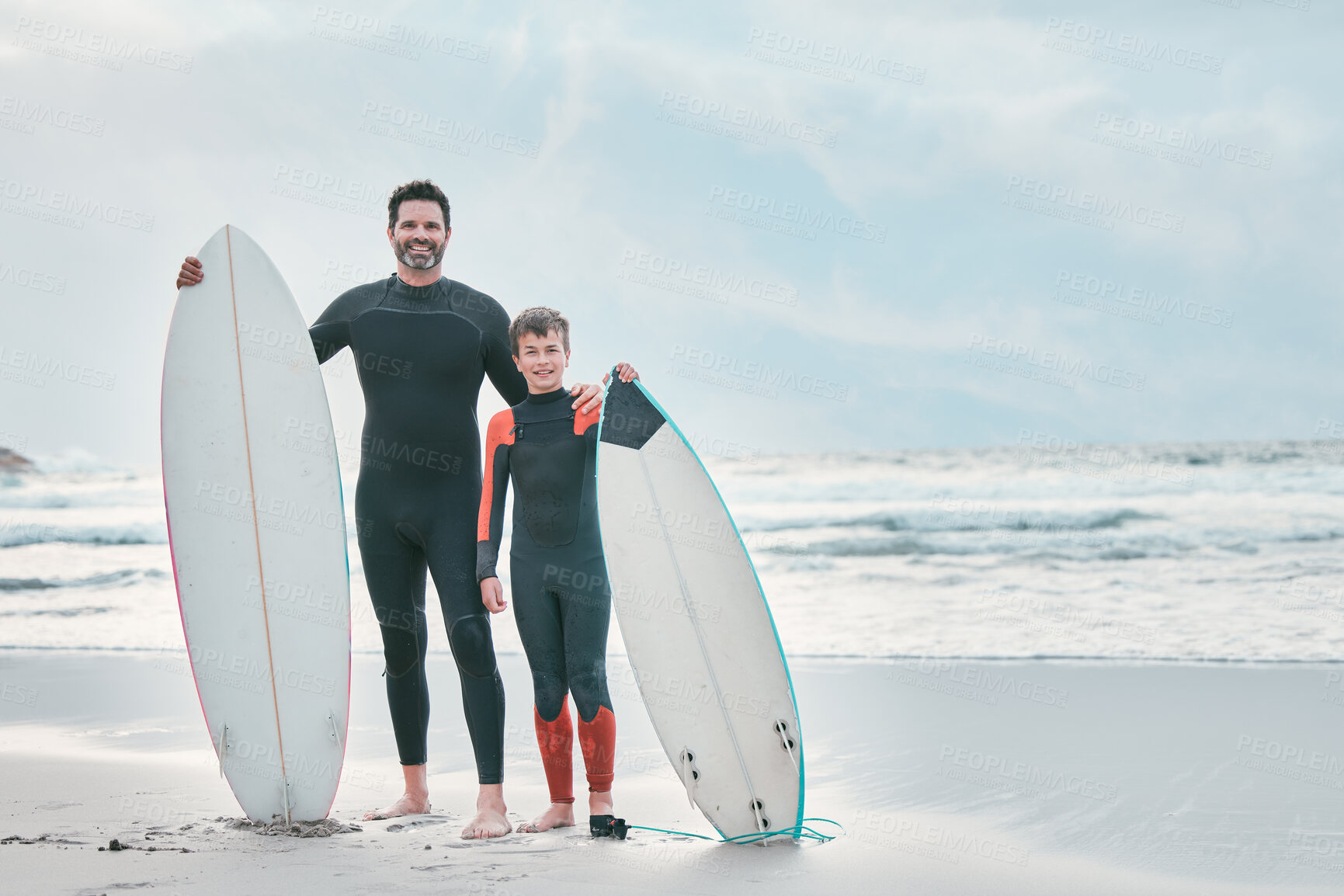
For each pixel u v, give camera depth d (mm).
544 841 2750
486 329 3285
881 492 15195
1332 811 3080
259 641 3004
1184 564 10734
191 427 3102
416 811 3162
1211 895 2262
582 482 3021
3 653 7504
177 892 2148
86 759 4012
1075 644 7566
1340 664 6574
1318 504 12789
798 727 2789
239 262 3225
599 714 2854
